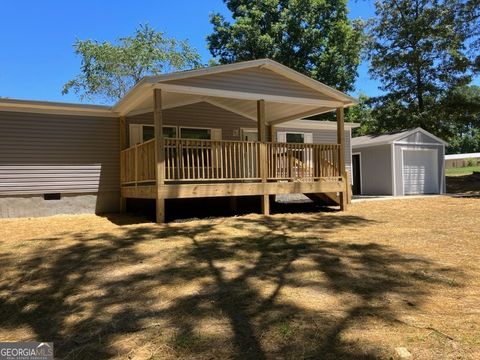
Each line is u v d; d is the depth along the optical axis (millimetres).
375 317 3389
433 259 5348
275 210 10773
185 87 8742
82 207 10648
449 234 7059
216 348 2895
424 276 4602
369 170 17422
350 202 12102
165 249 5871
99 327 3346
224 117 12727
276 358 2738
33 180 10039
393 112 23547
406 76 22984
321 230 7496
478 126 21672
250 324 3285
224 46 25672
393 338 2980
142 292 4145
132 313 3615
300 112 12203
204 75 8992
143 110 11344
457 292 4074
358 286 4250
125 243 6266
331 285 4281
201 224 8109
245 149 9969
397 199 13719
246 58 24844
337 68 24406
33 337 3227
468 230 7441
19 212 9852
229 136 12797
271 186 9672
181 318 3457
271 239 6633
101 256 5496
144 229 7527
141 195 9328
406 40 22359
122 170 10930
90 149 10773
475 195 15500
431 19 21359
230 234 7047
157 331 3211
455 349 2811
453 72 21594
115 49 27141
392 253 5672
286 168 10164
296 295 3975
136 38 28250
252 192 9398
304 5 24266
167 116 11781
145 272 4797
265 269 4898
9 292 4258
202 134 12359
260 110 9750
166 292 4129
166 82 8516
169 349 2900
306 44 24516
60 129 10398
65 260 5328
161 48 28922
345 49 24625
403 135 16484
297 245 6184
